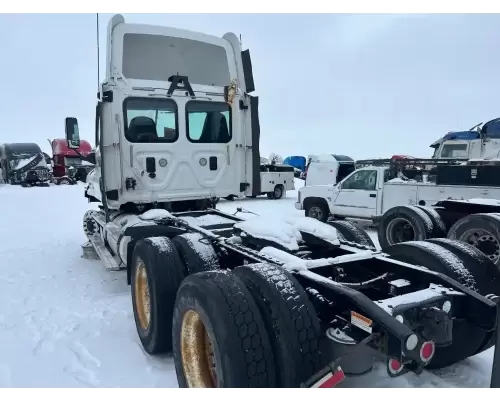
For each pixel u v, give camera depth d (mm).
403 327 2125
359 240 4406
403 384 3002
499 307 2309
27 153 26578
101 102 5020
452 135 14695
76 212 14125
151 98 5203
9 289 5457
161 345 3418
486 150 13258
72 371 3332
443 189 8102
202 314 2445
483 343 3148
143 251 3607
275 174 18969
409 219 7188
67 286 5566
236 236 4031
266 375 2277
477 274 3121
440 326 2439
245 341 2260
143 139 5207
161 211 4867
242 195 6004
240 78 5910
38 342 3861
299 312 2340
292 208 14633
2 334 4043
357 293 2434
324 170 14289
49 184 27969
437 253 3195
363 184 10039
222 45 5758
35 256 7418
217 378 2328
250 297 2396
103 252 5844
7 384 3137
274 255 3174
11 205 16203
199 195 5605
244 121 5945
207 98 5555
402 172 9484
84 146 21234
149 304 3477
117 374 3281
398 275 3217
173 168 5387
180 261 3527
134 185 5184
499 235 5746
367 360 2578
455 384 3023
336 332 2498
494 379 2293
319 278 2689
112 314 4527
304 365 2270
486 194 7398
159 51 5816
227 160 5785
